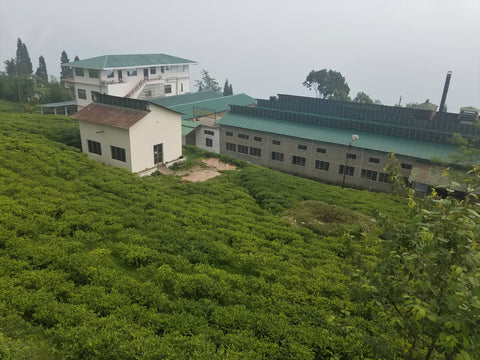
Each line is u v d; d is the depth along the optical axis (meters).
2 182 20.48
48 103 63.12
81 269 13.32
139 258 14.82
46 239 15.25
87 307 11.44
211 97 72.12
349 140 38.81
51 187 21.48
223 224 19.95
